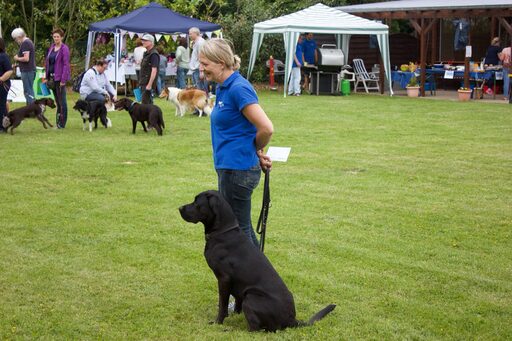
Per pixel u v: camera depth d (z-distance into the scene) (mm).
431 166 9445
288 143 11305
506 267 5508
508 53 19219
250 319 4070
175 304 4695
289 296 4141
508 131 12750
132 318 4453
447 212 7113
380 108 16828
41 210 7062
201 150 10656
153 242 6074
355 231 6441
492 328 4348
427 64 24781
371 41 25172
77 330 4242
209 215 4160
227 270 4137
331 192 7934
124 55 21344
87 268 5383
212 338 4055
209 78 4418
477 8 19141
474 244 6090
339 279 5203
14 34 13102
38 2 25688
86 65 20594
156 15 19781
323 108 16734
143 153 10336
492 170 9195
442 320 4449
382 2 25922
